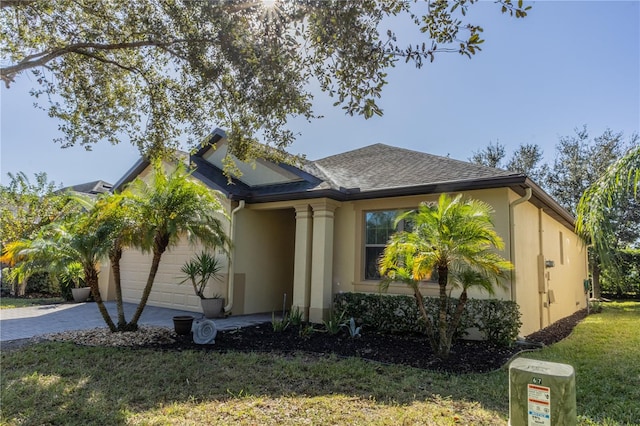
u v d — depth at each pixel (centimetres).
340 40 458
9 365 601
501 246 621
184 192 801
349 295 952
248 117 616
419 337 834
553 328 1060
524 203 980
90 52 664
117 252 833
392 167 1164
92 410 431
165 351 693
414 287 686
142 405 449
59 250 775
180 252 1281
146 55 699
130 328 855
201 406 446
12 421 405
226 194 1110
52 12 609
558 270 1315
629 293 2059
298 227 1073
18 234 1438
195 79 670
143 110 748
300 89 542
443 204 655
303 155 739
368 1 441
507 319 764
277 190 1134
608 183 609
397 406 452
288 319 951
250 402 460
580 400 479
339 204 1068
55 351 676
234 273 1135
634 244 2016
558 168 2375
